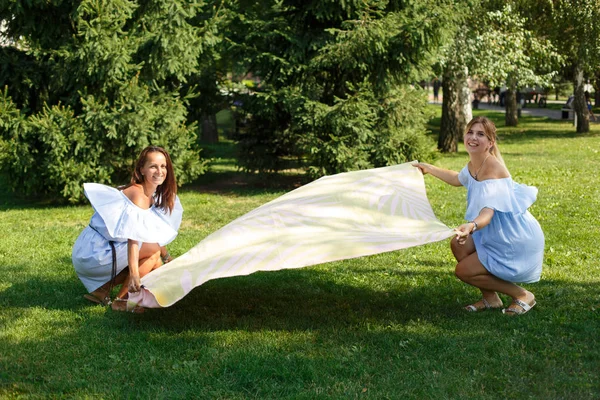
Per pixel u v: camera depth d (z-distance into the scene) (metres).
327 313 5.66
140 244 5.63
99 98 11.42
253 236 5.29
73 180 11.33
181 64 11.84
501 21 18.62
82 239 5.74
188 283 4.81
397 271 6.99
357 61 12.53
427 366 4.44
